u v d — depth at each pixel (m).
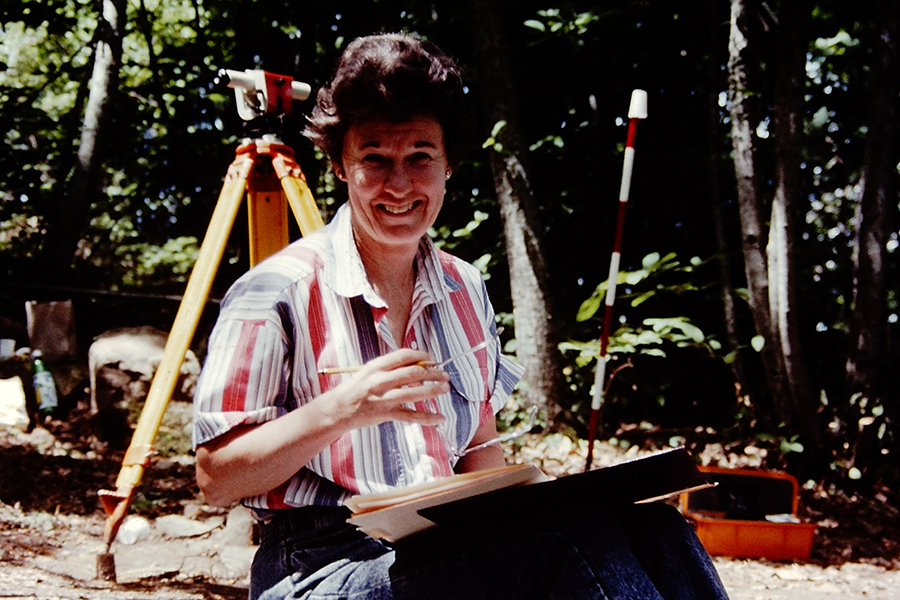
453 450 1.73
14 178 7.82
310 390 1.54
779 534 4.67
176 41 10.25
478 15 6.78
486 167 7.47
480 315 1.84
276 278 1.54
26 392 5.88
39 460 5.18
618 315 7.50
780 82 5.80
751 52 5.95
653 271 5.89
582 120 7.65
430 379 1.33
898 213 7.13
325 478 1.52
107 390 5.82
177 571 3.71
